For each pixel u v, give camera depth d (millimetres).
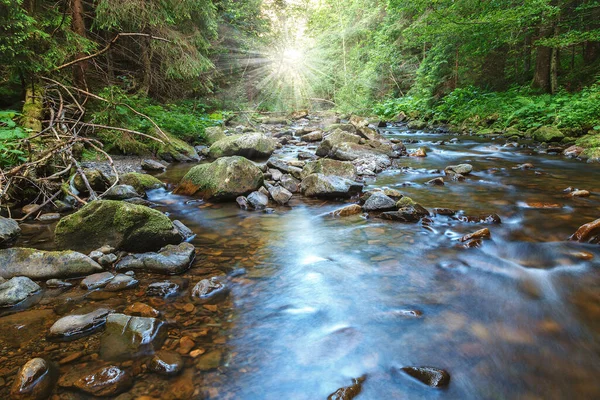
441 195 4641
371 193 4316
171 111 10625
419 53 21328
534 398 1455
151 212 2863
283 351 1714
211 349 1717
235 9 18609
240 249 3002
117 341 1738
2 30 4816
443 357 1680
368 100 21719
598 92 9297
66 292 2234
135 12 8516
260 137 7816
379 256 2836
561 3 11680
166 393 1434
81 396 1402
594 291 2277
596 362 1658
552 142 8883
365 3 24953
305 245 3086
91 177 4617
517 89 14086
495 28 12789
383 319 1982
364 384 1511
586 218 3625
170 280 2414
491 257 2789
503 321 1969
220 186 4445
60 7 7508
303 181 4922
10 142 4449
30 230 3389
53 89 6312
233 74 19344
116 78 10328
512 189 4910
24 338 1763
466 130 12281
